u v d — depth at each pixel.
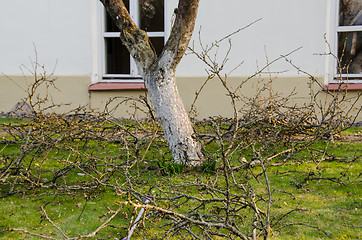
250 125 6.49
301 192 4.71
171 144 5.46
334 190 4.74
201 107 8.84
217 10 8.61
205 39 8.71
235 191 4.70
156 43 9.30
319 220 3.98
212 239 3.43
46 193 4.68
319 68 8.41
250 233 3.62
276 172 5.39
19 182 4.93
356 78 8.59
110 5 5.62
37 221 4.05
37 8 9.16
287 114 6.82
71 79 9.20
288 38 8.45
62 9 9.12
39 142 5.43
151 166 5.55
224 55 8.69
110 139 6.32
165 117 5.40
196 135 5.49
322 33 8.36
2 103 9.35
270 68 8.57
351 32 8.54
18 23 9.23
